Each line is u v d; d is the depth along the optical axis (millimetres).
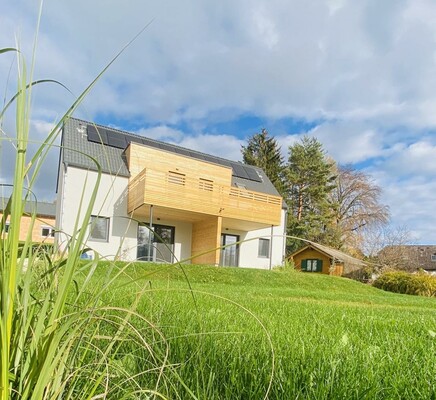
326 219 33156
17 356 783
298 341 1942
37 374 745
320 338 2135
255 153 37594
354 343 2174
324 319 3469
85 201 13711
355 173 35125
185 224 17141
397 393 1157
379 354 1775
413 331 2949
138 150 15109
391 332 2811
